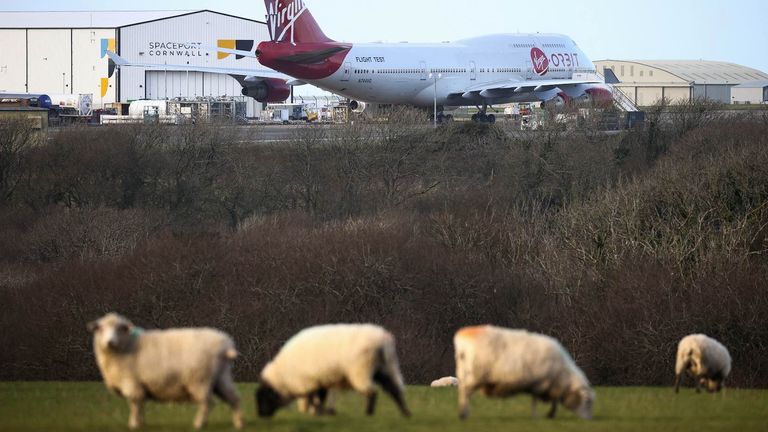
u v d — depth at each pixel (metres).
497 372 68.56
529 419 71.31
